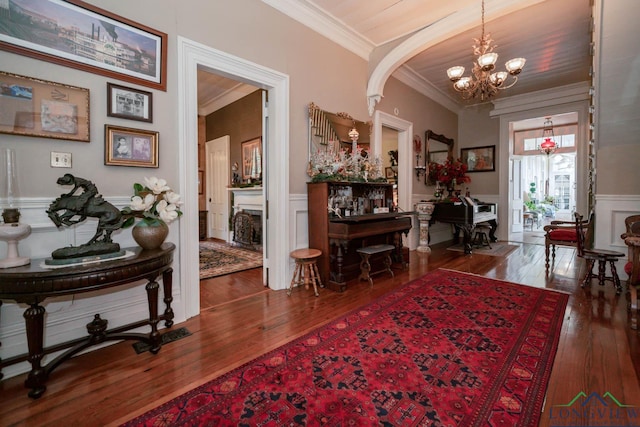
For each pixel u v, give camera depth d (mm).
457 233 6582
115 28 2107
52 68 1869
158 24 2320
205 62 2605
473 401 1493
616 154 3424
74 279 1554
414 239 5703
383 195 4379
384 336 2191
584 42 4203
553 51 4465
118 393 1588
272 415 1413
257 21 2977
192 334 2262
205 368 1813
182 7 2451
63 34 1899
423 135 5957
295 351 1990
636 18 2711
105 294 2137
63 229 1959
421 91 5824
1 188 1702
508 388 1591
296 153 3402
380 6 3350
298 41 3375
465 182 6754
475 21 3365
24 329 1828
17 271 1491
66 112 1916
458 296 3041
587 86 5617
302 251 3283
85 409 1474
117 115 2123
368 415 1405
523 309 2682
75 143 1969
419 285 3420
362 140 4293
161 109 2352
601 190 3570
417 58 4746
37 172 1833
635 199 3367
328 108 3758
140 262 1801
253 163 5773
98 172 2064
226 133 6586
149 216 2016
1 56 1706
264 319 2525
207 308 2777
